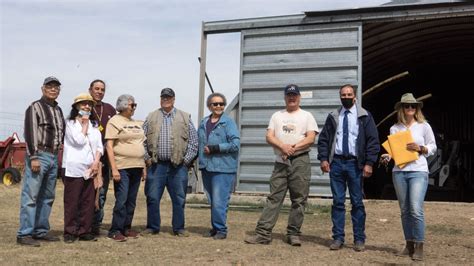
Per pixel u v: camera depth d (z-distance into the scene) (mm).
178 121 7332
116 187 7043
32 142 6406
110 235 7105
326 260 5867
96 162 6879
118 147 7008
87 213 6883
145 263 5547
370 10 11352
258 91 12172
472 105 19922
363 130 6461
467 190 18203
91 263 5512
